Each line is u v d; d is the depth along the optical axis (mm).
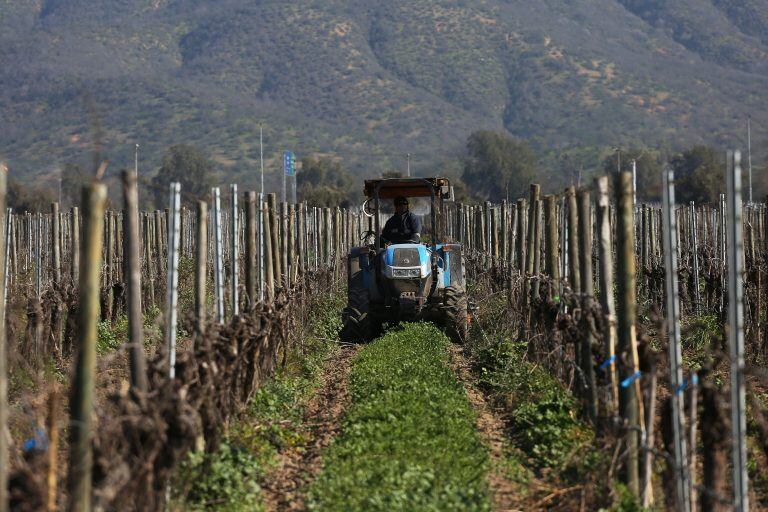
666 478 10336
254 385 14477
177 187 10773
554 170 185625
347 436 13461
